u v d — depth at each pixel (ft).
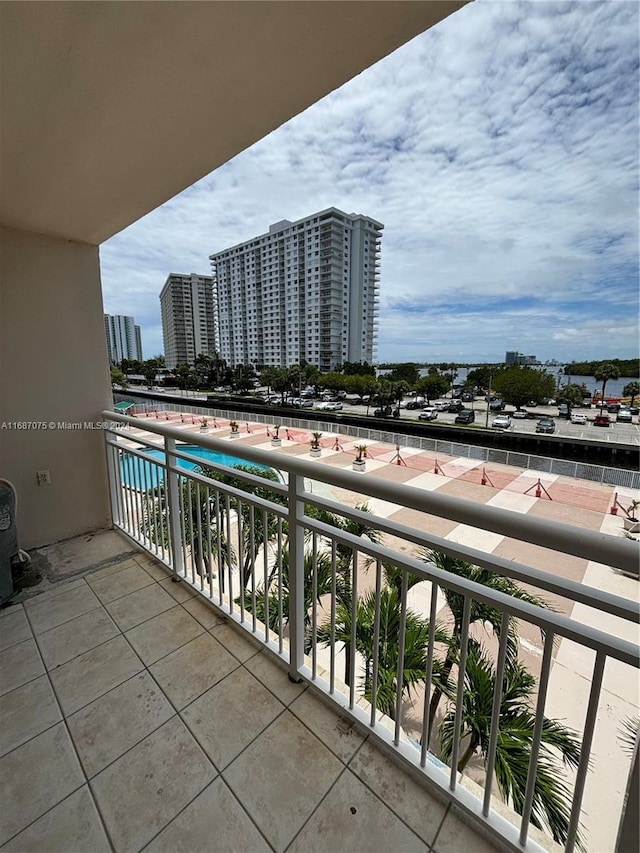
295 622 4.66
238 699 4.51
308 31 3.34
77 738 4.04
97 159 5.40
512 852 3.04
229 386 154.61
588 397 93.09
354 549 3.79
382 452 44.60
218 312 211.20
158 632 5.64
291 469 4.18
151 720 4.24
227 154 5.40
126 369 130.93
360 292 177.37
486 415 83.92
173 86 4.01
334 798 3.47
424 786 3.56
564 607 13.56
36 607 6.23
